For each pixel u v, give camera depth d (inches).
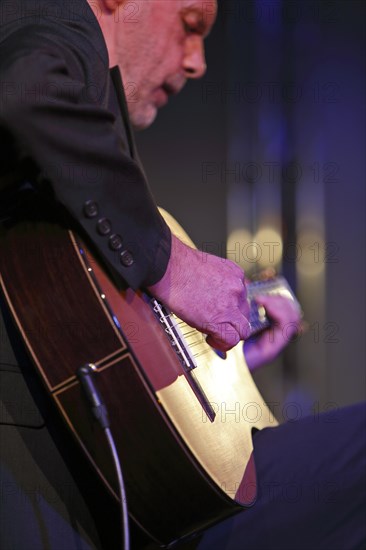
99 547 44.4
